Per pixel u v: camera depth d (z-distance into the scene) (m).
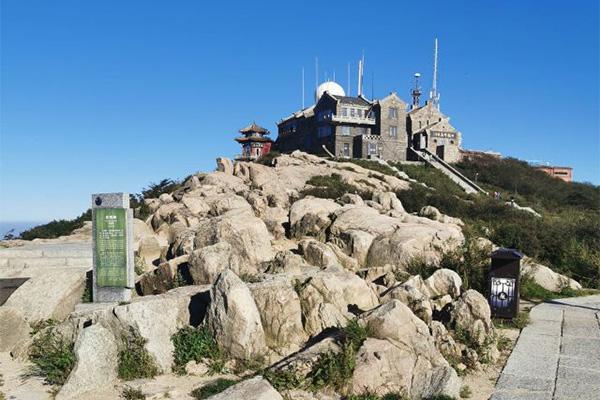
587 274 24.38
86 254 20.09
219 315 12.41
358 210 25.75
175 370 12.05
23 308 15.88
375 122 76.50
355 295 15.03
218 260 16.59
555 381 11.19
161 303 13.20
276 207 31.19
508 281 16.02
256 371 11.61
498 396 10.45
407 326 11.90
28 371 12.54
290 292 13.54
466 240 22.98
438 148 79.12
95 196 15.43
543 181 76.94
